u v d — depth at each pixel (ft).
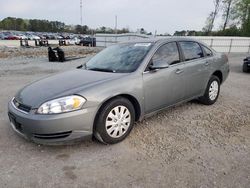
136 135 12.40
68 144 11.02
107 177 9.02
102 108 10.77
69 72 13.46
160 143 11.59
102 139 11.00
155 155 10.50
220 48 87.04
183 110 16.24
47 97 10.27
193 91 15.51
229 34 138.41
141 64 12.40
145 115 12.73
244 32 133.90
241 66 43.27
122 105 11.41
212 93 17.38
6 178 8.93
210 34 147.23
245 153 10.73
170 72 13.42
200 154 10.61
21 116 10.21
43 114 9.86
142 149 11.02
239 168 9.57
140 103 12.12
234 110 16.48
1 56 60.70
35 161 10.05
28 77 29.94
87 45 128.06
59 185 8.59
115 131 11.29
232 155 10.55
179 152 10.77
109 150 10.93
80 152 10.75
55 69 37.88
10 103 11.66
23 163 9.89
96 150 10.91
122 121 11.53
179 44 14.75
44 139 10.09
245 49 90.58
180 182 8.71
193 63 15.10
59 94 10.27
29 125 10.00
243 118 14.99
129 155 10.51
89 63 14.69
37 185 8.57
